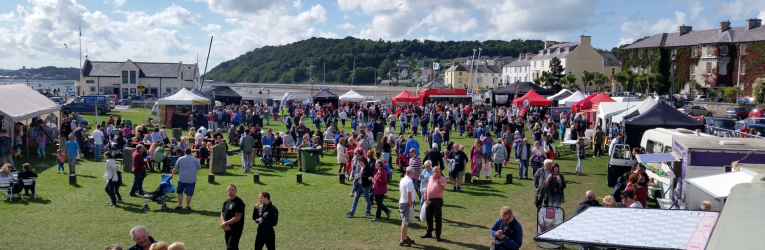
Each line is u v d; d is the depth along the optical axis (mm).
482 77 139125
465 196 16906
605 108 29766
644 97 74125
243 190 17359
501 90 54094
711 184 9289
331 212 14531
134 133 28266
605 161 25031
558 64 90750
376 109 45438
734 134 22938
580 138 22234
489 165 19219
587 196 10508
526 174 20281
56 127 28234
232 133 29500
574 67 101625
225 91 54312
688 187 11992
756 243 3688
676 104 63031
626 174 13484
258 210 9844
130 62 81875
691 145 13062
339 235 12391
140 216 13695
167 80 83375
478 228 13164
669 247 5418
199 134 25812
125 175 19812
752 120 39344
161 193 14430
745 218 4195
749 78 74000
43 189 16766
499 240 8883
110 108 52469
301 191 17328
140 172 15898
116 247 6336
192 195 15016
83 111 50188
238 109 42625
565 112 37750
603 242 5730
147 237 7582
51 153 24516
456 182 17719
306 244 11695
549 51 111500
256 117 39906
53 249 10930
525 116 43406
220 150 20484
